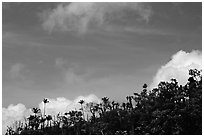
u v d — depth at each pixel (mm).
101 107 78688
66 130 74688
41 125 77625
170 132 55375
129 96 72438
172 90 61781
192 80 62594
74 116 77688
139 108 66812
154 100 63281
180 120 54812
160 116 56344
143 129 60781
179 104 58469
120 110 69875
